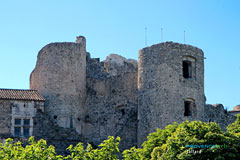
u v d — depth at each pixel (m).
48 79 60.19
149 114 55.50
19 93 56.81
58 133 56.38
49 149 39.06
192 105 56.47
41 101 56.38
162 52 56.19
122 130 58.91
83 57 62.97
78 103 61.00
